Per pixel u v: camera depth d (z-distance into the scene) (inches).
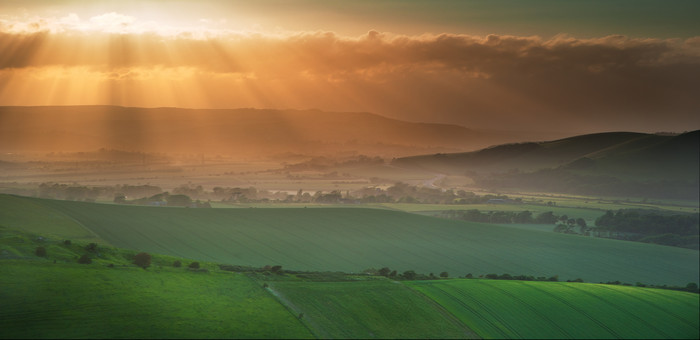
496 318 3189.0
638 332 3221.0
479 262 5467.5
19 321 2610.7
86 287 3073.3
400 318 3061.0
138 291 3102.9
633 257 5802.2
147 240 5428.2
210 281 3422.7
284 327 2778.1
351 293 3358.8
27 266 3304.6
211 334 2628.0
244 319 2834.6
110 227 5792.3
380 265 5132.9
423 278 4028.1
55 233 5118.1
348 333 2805.1
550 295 3639.3
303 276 3740.2
